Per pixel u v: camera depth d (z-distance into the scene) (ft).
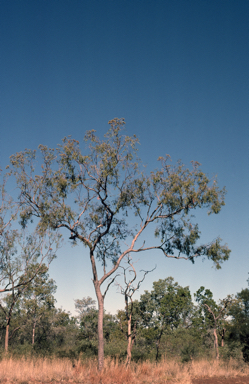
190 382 58.03
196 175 73.92
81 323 194.29
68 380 51.60
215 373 71.87
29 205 74.49
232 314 109.09
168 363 75.36
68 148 69.41
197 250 76.95
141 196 74.90
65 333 166.71
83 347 93.97
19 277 91.81
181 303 143.43
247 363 89.45
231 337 104.94
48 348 98.07
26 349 98.48
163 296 140.46
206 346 152.05
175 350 118.42
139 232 76.74
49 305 130.52
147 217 76.33
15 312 150.92
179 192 71.56
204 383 60.13
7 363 60.23
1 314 137.49
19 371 51.62
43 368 56.59
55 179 70.85
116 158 70.85
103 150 69.41
